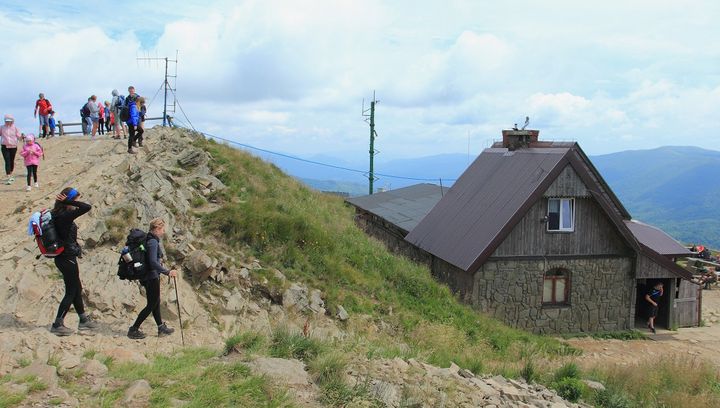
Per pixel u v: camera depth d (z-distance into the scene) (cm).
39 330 1038
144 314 1088
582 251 2567
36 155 1823
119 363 895
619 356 2191
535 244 2514
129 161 1903
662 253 2964
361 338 1334
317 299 1647
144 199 1625
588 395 1315
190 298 1365
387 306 1822
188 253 1505
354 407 851
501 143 3225
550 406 1088
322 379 916
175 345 1105
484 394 1064
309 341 1052
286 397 830
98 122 2761
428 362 1253
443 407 928
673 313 2742
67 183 1769
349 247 2150
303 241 1897
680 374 1631
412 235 3102
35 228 1007
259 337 1041
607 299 2608
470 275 2448
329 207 2923
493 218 2556
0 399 715
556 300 2589
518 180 2653
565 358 1955
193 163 2108
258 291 1559
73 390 782
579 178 2503
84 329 1079
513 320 2503
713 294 3491
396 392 931
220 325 1331
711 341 2522
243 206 1898
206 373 858
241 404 796
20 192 1780
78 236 1373
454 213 2938
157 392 786
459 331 1867
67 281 1024
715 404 1420
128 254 1068
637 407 1344
